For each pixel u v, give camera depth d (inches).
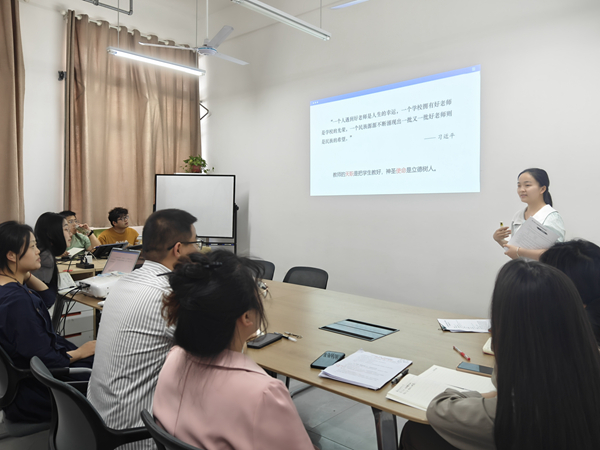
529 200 106.8
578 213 123.6
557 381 30.9
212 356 33.6
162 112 220.1
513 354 32.4
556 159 127.0
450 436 38.9
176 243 60.3
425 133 153.4
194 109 233.0
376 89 165.6
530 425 31.1
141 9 211.6
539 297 32.0
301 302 103.0
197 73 178.2
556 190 127.3
